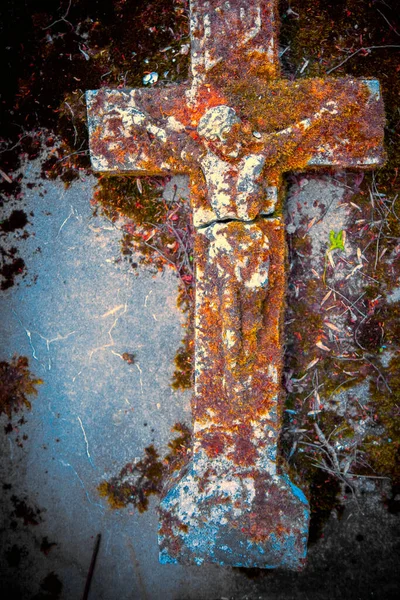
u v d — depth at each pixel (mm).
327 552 1063
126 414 1088
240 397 951
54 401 1101
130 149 966
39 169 1102
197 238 962
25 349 1104
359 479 1062
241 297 933
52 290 1100
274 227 956
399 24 1058
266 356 959
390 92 1055
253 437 968
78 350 1096
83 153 1092
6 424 1107
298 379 1062
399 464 1059
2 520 1104
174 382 1078
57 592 1088
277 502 965
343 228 1059
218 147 925
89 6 1095
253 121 951
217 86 954
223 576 1076
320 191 1058
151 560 1079
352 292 1062
